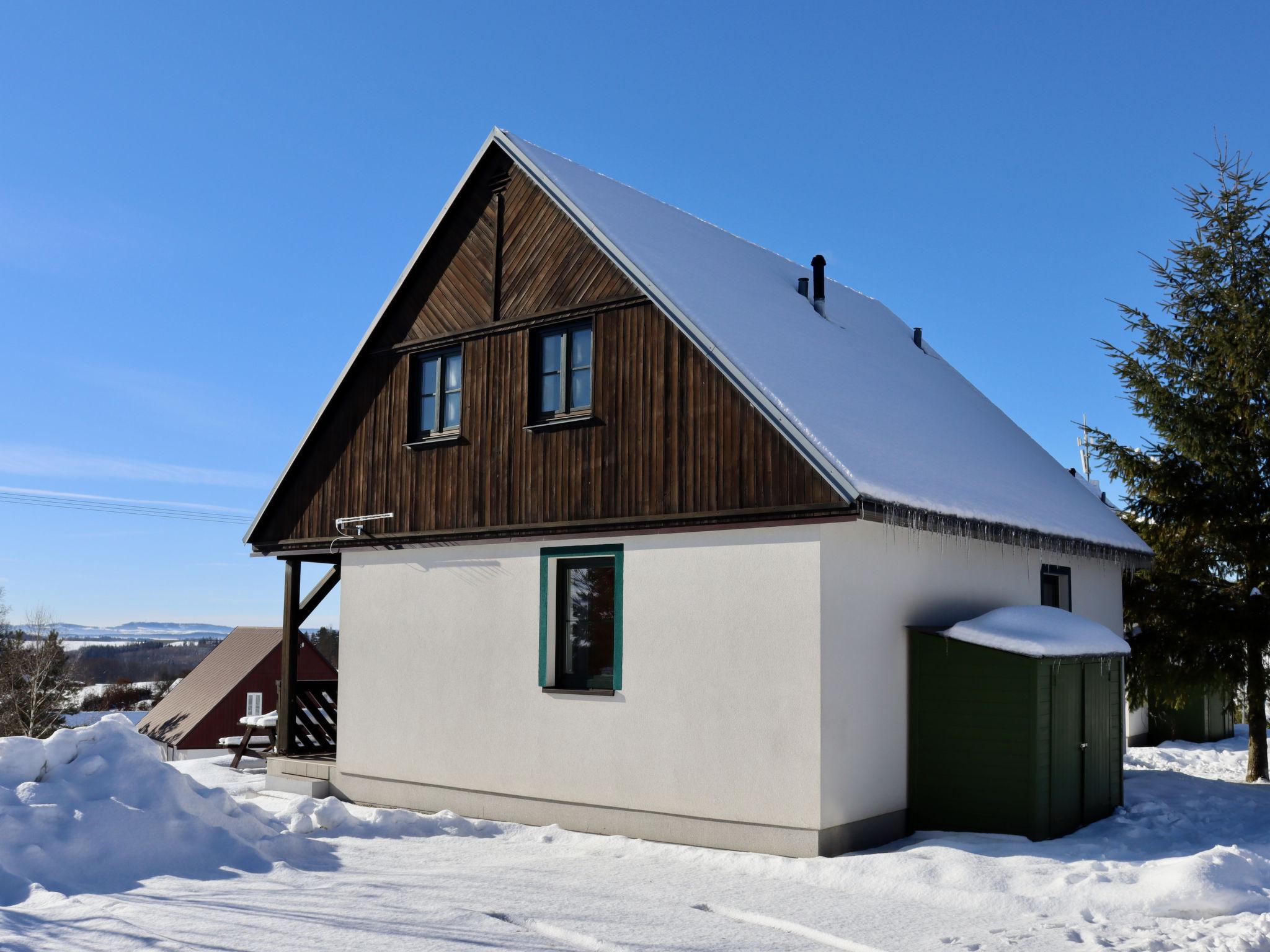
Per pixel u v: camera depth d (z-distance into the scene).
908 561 10.82
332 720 15.31
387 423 13.56
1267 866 8.21
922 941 6.74
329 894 7.64
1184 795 12.45
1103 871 8.30
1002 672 10.12
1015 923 7.23
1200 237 15.79
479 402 12.52
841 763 9.49
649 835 10.28
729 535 10.09
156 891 7.69
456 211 13.20
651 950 6.32
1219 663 15.27
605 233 11.38
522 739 11.48
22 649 49.97
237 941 6.28
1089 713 11.09
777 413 9.68
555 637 11.42
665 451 10.66
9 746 9.27
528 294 12.23
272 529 14.84
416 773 12.49
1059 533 12.26
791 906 7.64
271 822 10.09
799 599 9.54
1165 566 16.44
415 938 6.42
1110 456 16.34
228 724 34.78
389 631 13.09
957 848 8.93
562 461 11.56
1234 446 15.17
